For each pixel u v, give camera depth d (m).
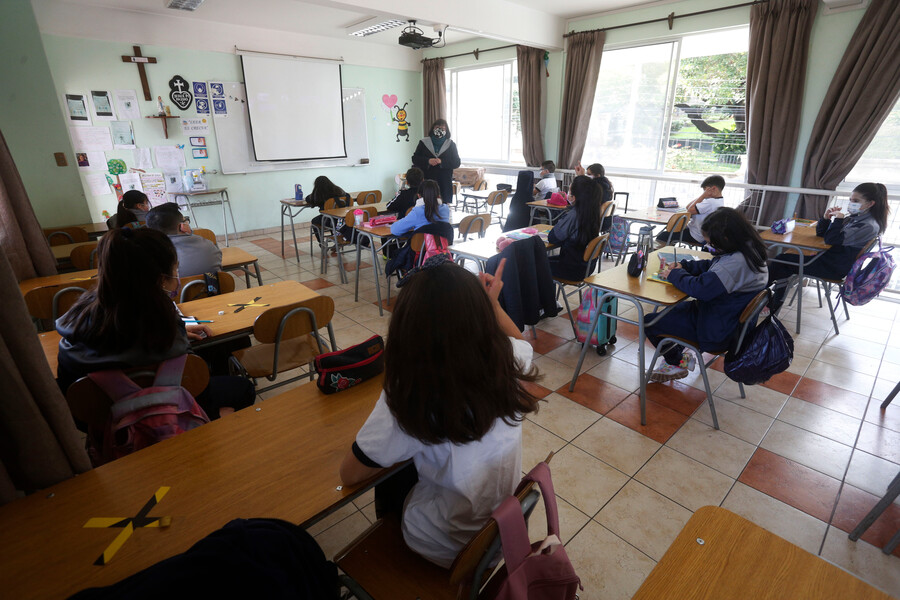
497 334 0.81
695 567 0.78
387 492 1.20
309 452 1.12
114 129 5.20
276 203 6.72
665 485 1.87
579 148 5.95
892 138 3.90
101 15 4.89
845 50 3.87
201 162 5.89
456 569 0.75
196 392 1.45
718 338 2.08
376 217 4.07
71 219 4.04
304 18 5.51
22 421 0.92
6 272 0.85
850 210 3.15
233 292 2.32
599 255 3.19
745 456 2.04
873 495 1.82
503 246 3.05
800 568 0.78
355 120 7.22
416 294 0.76
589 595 1.43
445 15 4.45
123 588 0.59
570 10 5.34
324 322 2.06
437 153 5.40
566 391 2.55
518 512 0.79
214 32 5.65
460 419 0.77
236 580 0.64
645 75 5.37
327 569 0.87
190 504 0.96
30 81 3.66
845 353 2.98
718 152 5.21
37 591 0.76
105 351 1.26
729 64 4.96
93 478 1.03
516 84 6.72
